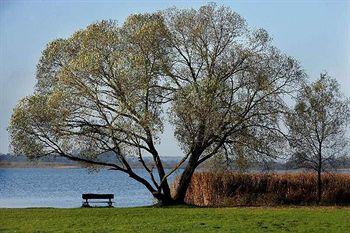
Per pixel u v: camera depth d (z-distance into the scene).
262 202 56.41
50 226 32.59
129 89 47.56
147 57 49.69
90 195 50.66
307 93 54.09
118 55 48.12
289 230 30.08
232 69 51.31
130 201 73.31
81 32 50.66
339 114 54.53
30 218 36.81
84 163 51.28
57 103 46.91
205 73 51.59
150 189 50.72
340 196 56.50
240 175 58.56
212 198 58.25
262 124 51.28
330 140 54.69
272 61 52.12
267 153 51.12
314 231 29.75
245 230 30.08
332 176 57.78
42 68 51.03
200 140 48.59
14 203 69.50
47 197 82.56
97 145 48.56
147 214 39.06
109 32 49.19
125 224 33.38
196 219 35.56
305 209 44.53
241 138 50.72
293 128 52.75
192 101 47.47
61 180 168.62
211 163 52.84
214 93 48.56
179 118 47.84
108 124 47.81
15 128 47.59
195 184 59.44
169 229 30.75
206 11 51.72
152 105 49.44
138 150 49.31
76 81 48.56
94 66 47.16
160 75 50.44
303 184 58.09
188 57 51.72
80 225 33.09
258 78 50.66
